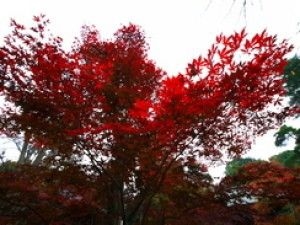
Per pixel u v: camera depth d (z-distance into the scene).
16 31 5.04
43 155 10.77
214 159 5.68
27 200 6.01
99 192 6.93
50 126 5.46
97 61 6.92
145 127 4.64
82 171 6.26
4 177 5.93
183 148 5.14
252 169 5.90
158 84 6.75
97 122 5.61
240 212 5.98
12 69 5.05
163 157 5.43
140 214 7.02
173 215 6.59
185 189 6.27
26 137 6.21
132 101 5.97
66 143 5.66
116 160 5.72
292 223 7.02
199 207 6.13
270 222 6.23
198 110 4.36
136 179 6.39
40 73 5.00
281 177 5.72
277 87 4.44
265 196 5.60
